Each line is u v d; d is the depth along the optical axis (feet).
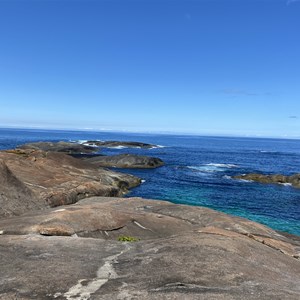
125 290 24.62
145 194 135.85
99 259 31.65
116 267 29.53
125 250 34.86
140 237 48.49
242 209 118.93
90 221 47.80
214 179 182.91
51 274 27.45
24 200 70.23
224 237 39.24
